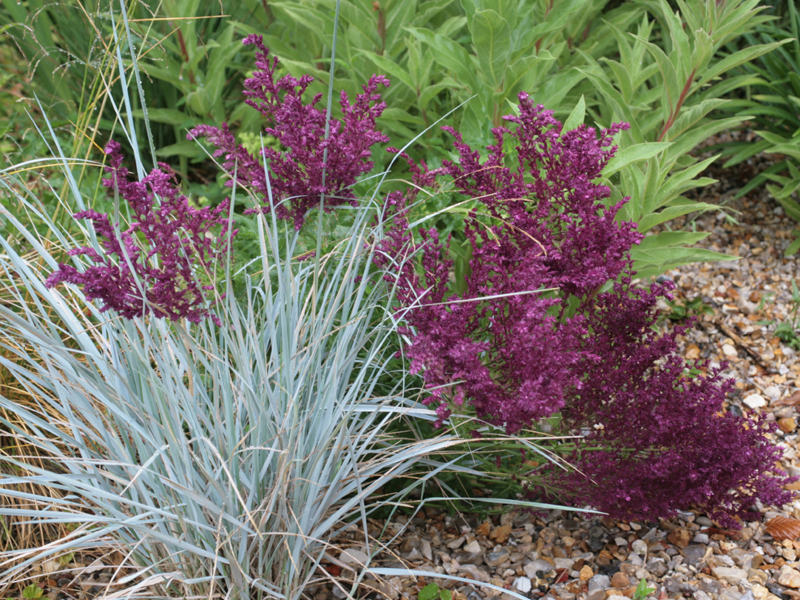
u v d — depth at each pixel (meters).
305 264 2.43
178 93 4.46
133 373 2.05
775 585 2.18
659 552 2.34
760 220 4.52
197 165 4.59
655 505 2.27
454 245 2.99
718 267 4.20
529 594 2.20
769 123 4.58
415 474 2.41
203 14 4.32
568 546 2.40
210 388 2.30
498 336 2.15
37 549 1.78
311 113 2.16
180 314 1.81
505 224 2.29
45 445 1.97
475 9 3.02
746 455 2.20
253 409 1.94
